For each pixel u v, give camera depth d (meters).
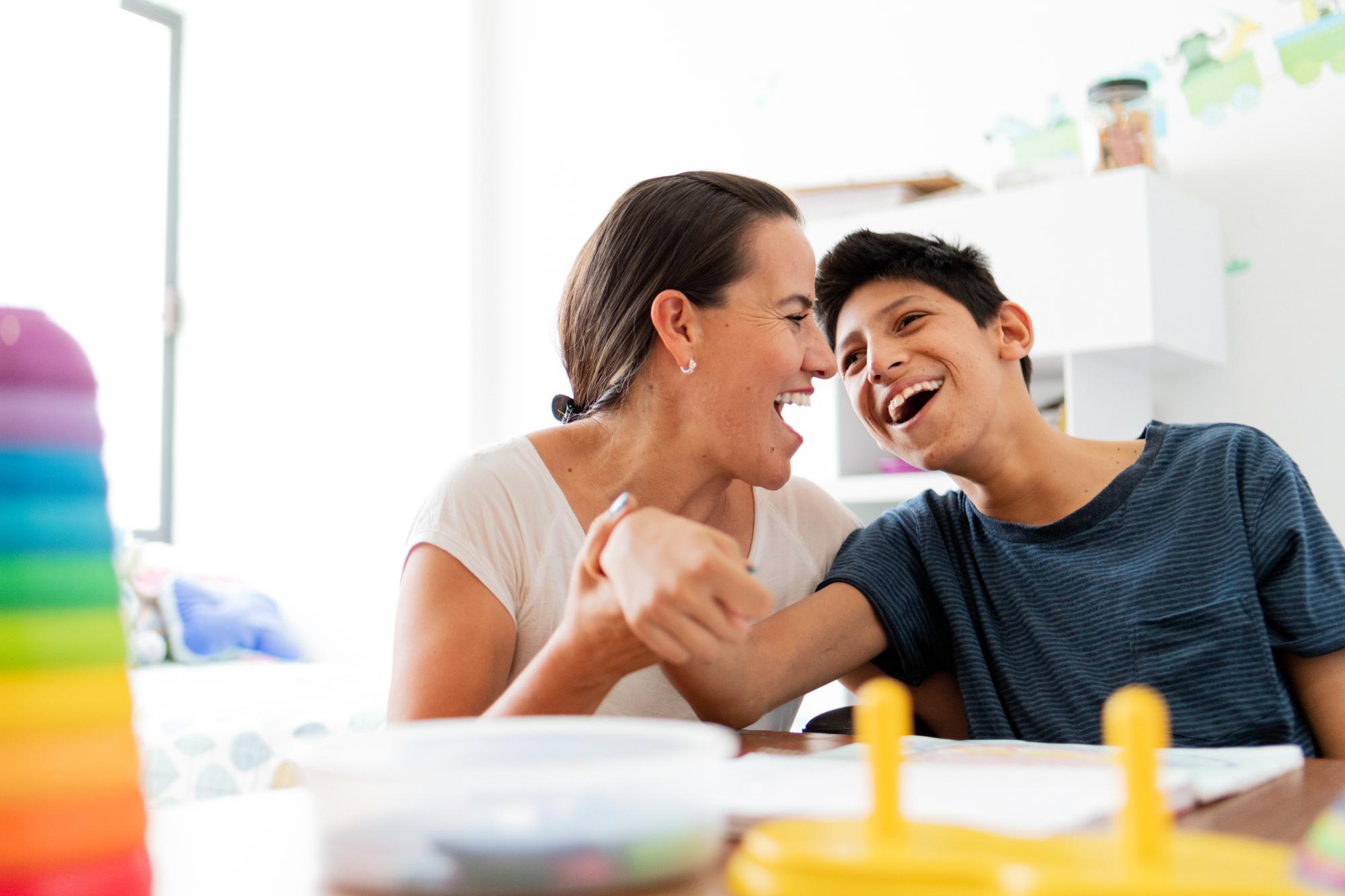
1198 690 1.07
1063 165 2.33
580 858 0.39
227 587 3.32
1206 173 2.43
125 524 3.62
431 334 3.48
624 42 3.36
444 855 0.39
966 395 1.20
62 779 0.35
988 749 0.75
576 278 1.22
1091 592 1.13
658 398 1.15
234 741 2.02
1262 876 0.33
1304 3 2.33
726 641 0.62
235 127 3.79
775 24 3.08
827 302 1.30
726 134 3.16
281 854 0.48
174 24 3.77
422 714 0.99
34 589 0.35
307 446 3.60
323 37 3.70
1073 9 2.61
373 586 3.45
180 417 3.74
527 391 3.46
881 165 2.88
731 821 0.51
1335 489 2.26
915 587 1.21
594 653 0.70
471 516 1.09
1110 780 0.57
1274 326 2.34
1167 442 1.20
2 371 0.36
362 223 3.61
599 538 0.69
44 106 3.37
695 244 1.13
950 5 2.79
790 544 1.26
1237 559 1.10
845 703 2.62
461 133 3.50
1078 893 0.32
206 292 3.75
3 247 3.29
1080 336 2.21
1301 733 1.06
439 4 3.57
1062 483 1.22
